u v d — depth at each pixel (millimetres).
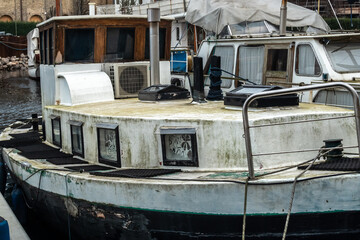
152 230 6641
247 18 12836
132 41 10195
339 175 5855
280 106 7340
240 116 6945
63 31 9602
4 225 6359
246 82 11305
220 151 6758
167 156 7066
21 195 9289
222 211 6195
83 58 9930
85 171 7348
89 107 8719
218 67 9016
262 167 6539
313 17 13930
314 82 9484
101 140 7742
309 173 6047
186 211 6340
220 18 12766
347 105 8945
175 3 20469
